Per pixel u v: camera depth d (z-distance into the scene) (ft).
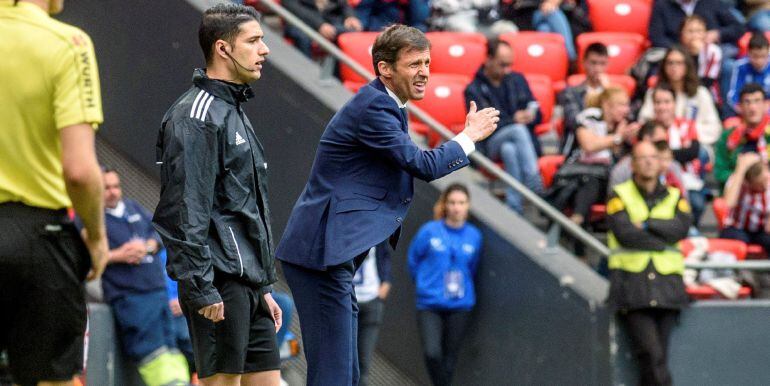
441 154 61.93
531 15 144.56
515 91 119.03
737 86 134.31
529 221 116.67
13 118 50.44
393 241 64.49
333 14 132.57
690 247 112.47
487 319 109.40
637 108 126.93
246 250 59.77
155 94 118.73
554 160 119.75
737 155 122.52
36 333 51.47
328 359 63.57
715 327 103.81
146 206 119.55
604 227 115.44
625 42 141.38
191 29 117.19
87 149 50.11
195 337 60.08
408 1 141.38
